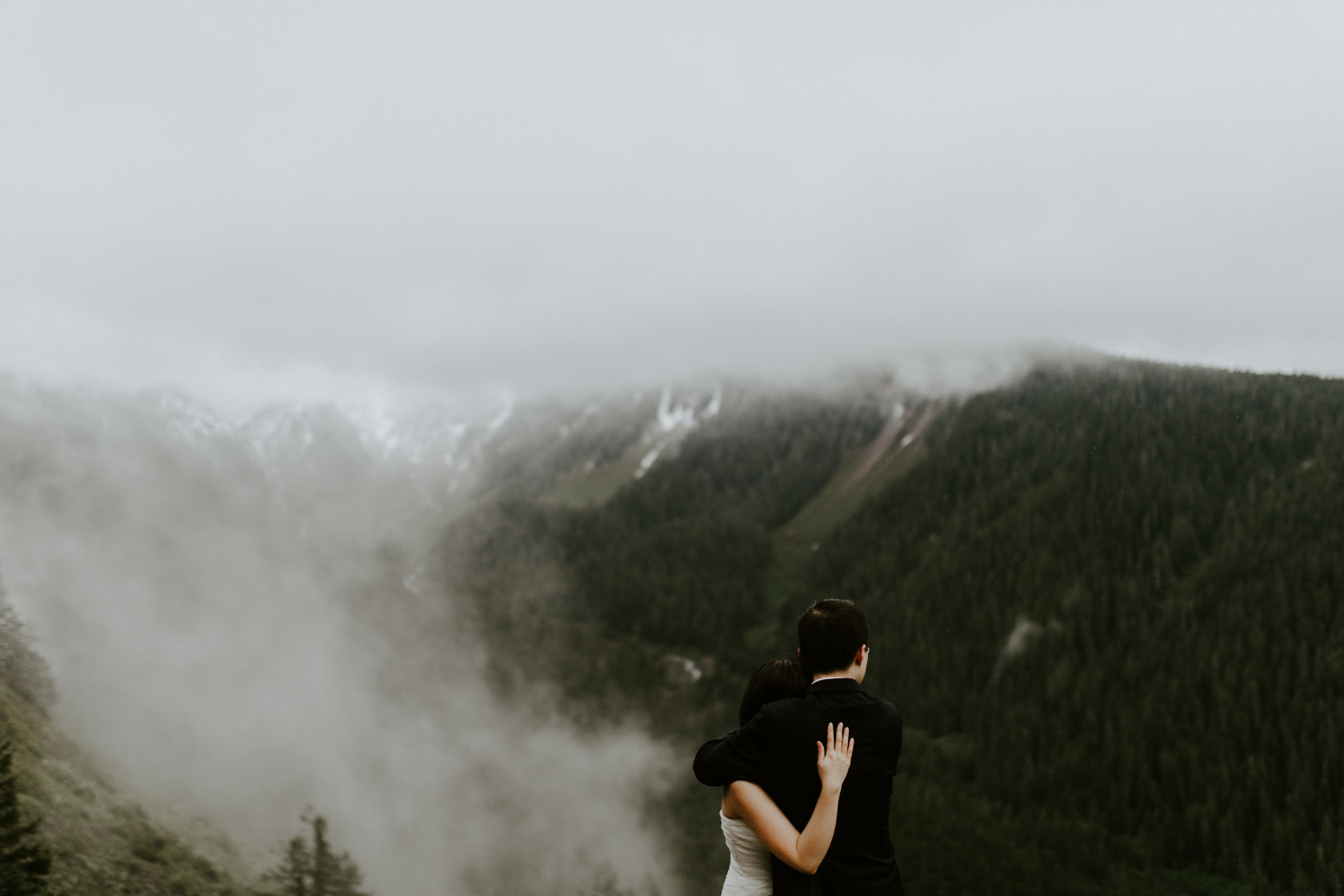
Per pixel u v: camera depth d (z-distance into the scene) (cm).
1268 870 10375
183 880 6159
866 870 473
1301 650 13300
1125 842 11381
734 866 520
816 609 534
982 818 11794
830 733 484
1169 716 13200
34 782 5922
